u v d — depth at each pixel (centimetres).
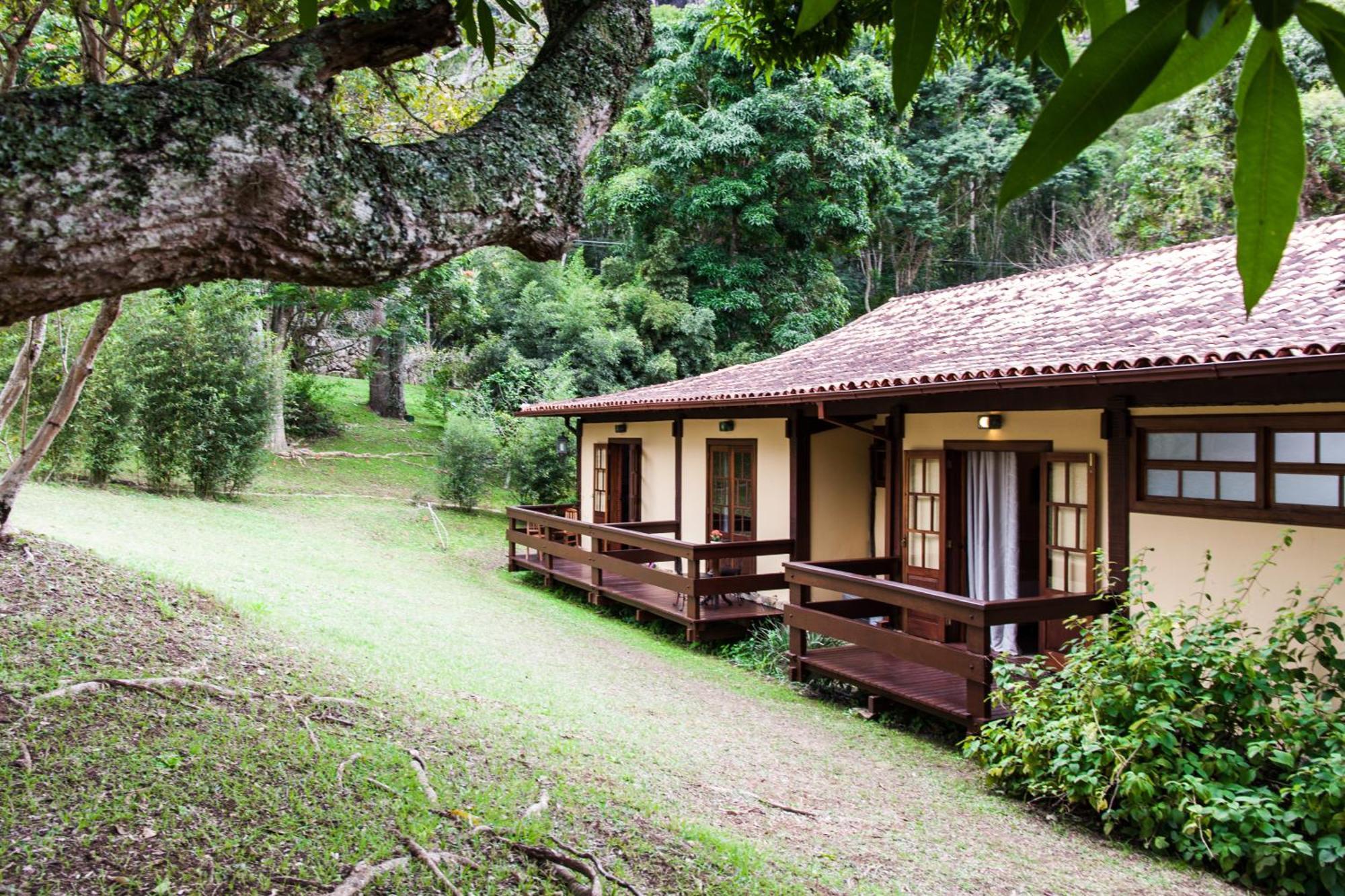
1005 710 621
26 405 698
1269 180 83
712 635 948
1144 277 916
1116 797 480
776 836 430
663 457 1269
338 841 314
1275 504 576
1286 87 80
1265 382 547
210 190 129
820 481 1020
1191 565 622
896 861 418
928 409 830
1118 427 669
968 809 514
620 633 975
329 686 510
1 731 353
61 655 448
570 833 361
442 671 641
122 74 554
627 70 205
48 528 845
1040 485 762
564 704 621
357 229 146
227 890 274
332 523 1437
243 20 470
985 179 2977
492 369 2195
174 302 1406
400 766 400
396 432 2236
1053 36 106
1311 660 543
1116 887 412
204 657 506
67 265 119
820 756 595
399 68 555
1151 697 499
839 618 748
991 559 827
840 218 2189
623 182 2286
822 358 1118
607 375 2130
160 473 1377
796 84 2127
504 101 189
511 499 1944
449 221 159
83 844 287
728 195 2136
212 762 362
